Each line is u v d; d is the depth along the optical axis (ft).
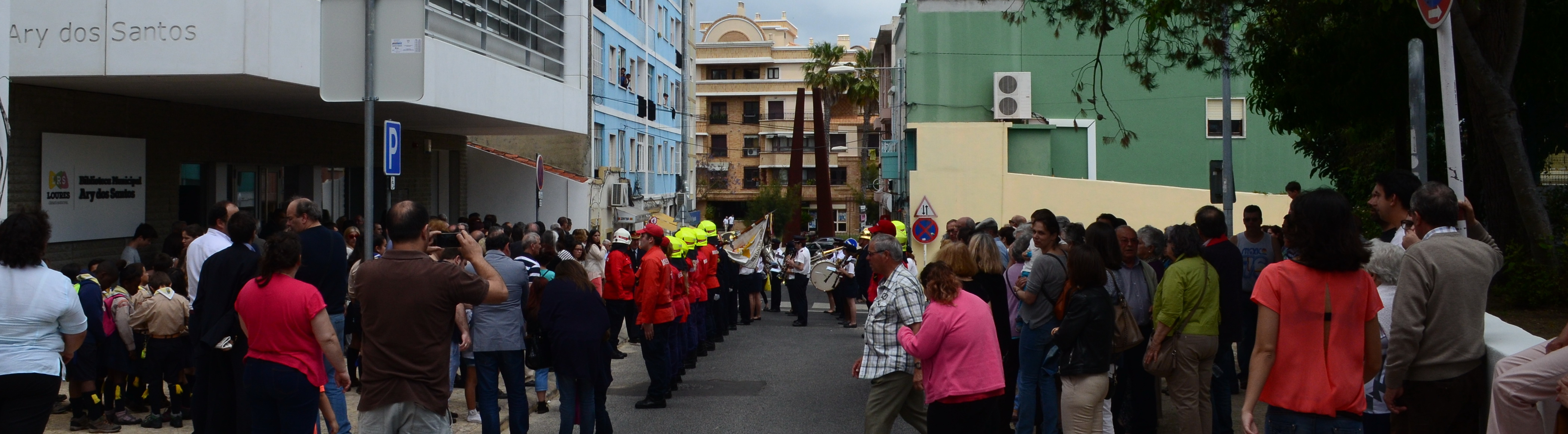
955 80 93.15
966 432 20.34
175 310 27.89
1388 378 15.47
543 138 104.12
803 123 178.19
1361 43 41.09
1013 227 35.32
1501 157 36.42
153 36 37.19
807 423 30.30
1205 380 23.16
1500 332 17.67
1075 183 88.79
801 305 61.05
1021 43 92.79
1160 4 41.50
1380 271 17.72
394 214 18.34
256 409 19.40
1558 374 13.43
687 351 39.27
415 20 23.56
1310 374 14.79
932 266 20.76
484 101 53.52
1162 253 28.78
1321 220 14.80
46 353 18.22
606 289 40.22
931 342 20.26
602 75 111.04
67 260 40.47
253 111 52.60
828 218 152.15
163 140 46.26
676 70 156.97
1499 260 15.87
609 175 111.96
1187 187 92.84
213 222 25.70
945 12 93.15
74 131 41.09
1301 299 14.88
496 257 25.72
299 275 23.93
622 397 35.14
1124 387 25.22
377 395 17.98
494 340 25.35
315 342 19.40
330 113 53.88
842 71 110.22
